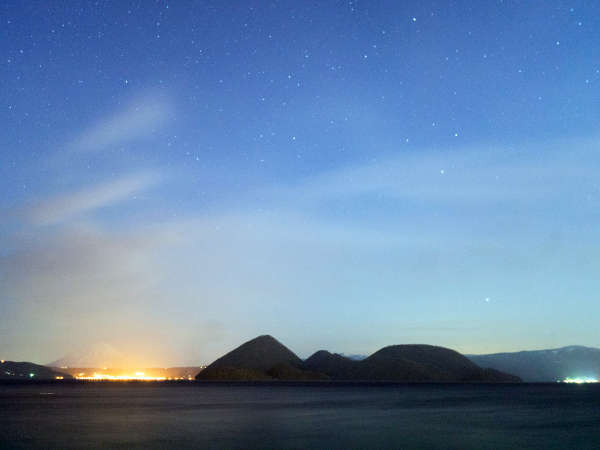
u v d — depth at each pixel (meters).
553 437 12.62
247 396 34.19
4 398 31.28
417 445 11.17
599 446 11.12
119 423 15.80
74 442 11.54
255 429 14.13
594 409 22.39
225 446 10.89
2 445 11.09
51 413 19.78
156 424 15.46
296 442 11.53
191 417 17.92
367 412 20.31
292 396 34.19
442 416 18.48
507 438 12.39
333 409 21.89
